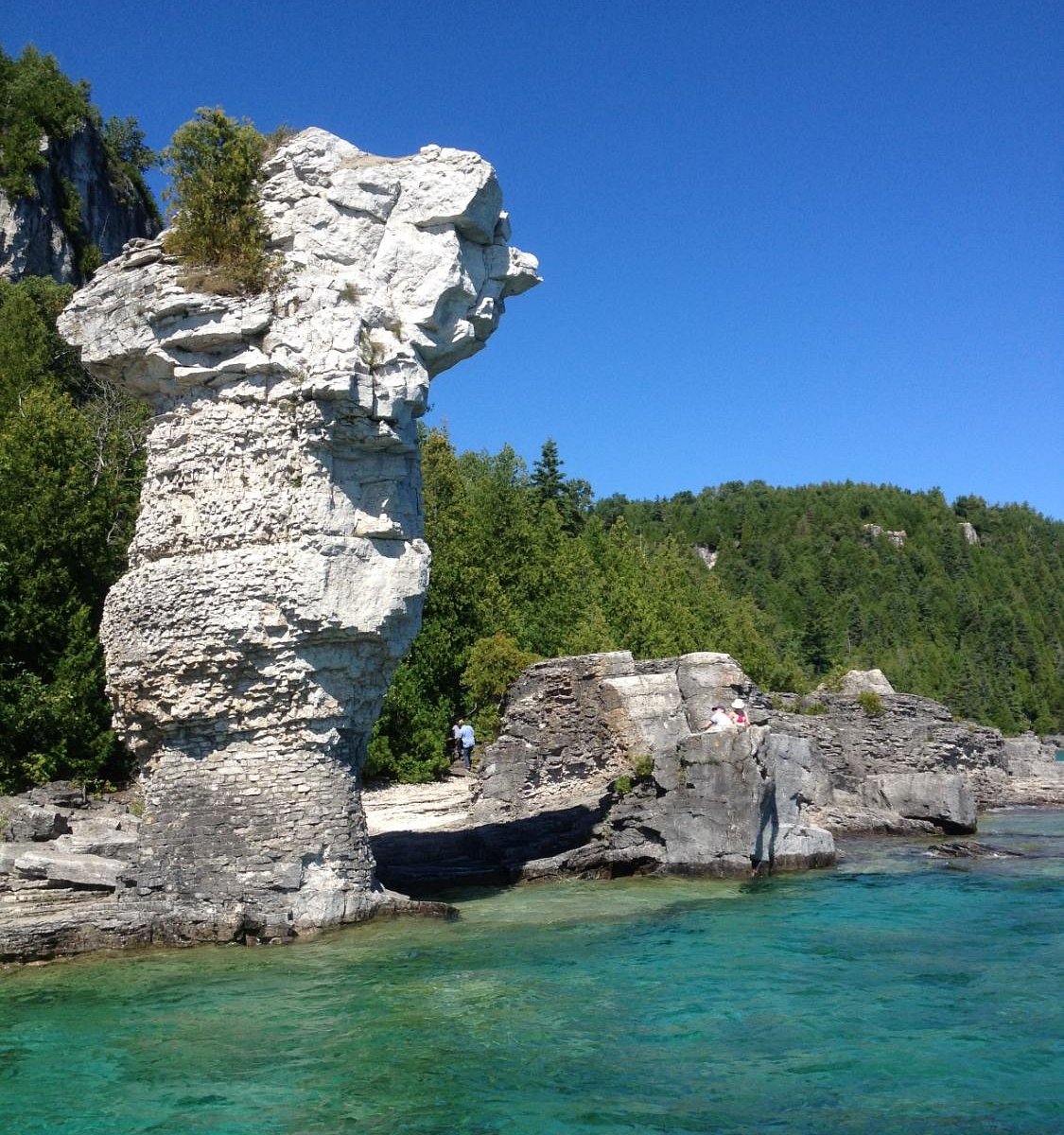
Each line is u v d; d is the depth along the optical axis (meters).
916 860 26.58
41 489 28.88
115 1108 10.89
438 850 25.50
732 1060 12.09
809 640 110.00
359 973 15.54
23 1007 14.01
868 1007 14.02
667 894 22.00
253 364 17.88
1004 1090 11.16
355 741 18.61
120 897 17.45
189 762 17.70
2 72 79.31
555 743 28.69
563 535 62.88
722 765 24.25
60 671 27.11
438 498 53.28
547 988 14.88
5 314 44.75
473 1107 10.84
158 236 19.23
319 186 18.62
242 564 17.28
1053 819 37.16
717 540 166.75
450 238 19.06
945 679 106.06
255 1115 10.69
